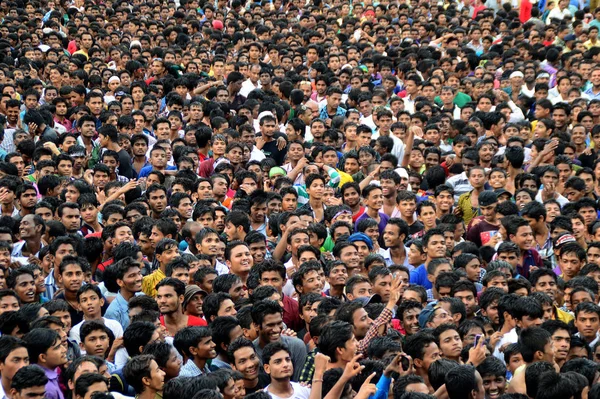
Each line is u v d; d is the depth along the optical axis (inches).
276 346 602.2
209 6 2037.4
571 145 1256.8
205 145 1187.3
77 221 898.7
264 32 1876.2
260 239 845.2
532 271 852.6
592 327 730.2
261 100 1405.0
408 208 976.9
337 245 826.2
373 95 1416.1
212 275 764.0
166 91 1503.4
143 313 684.1
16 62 1628.9
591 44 1856.5
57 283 783.1
